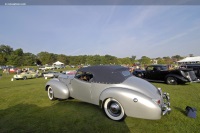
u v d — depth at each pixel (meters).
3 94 6.15
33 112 3.83
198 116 3.47
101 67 3.80
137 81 3.47
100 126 3.02
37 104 4.54
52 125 3.07
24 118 3.44
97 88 3.68
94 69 3.86
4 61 63.53
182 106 4.20
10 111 3.93
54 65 62.03
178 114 3.60
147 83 3.60
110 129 2.89
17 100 5.06
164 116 3.48
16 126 3.04
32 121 3.27
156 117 2.82
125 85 3.26
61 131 2.83
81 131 2.83
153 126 3.00
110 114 3.35
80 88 4.12
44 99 5.15
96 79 3.72
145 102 2.84
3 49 100.56
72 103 4.57
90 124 3.12
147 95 2.97
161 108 2.99
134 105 2.93
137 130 2.85
